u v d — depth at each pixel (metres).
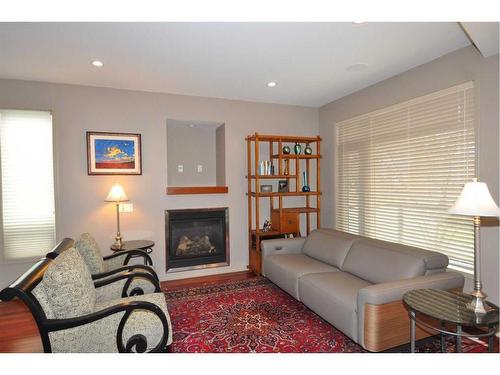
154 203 3.90
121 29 2.25
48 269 1.71
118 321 1.86
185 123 4.28
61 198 3.49
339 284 2.61
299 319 2.75
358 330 2.17
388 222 3.54
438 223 2.93
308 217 4.55
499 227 2.38
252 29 2.29
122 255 3.14
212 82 3.53
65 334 1.73
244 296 3.32
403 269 2.42
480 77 2.52
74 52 2.65
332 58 2.87
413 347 1.88
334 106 4.41
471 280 2.62
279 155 4.19
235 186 4.33
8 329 2.60
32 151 3.41
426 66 3.00
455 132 2.76
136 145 3.79
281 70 3.17
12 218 3.36
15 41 2.42
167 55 2.75
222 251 4.30
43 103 3.42
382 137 3.60
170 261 4.02
